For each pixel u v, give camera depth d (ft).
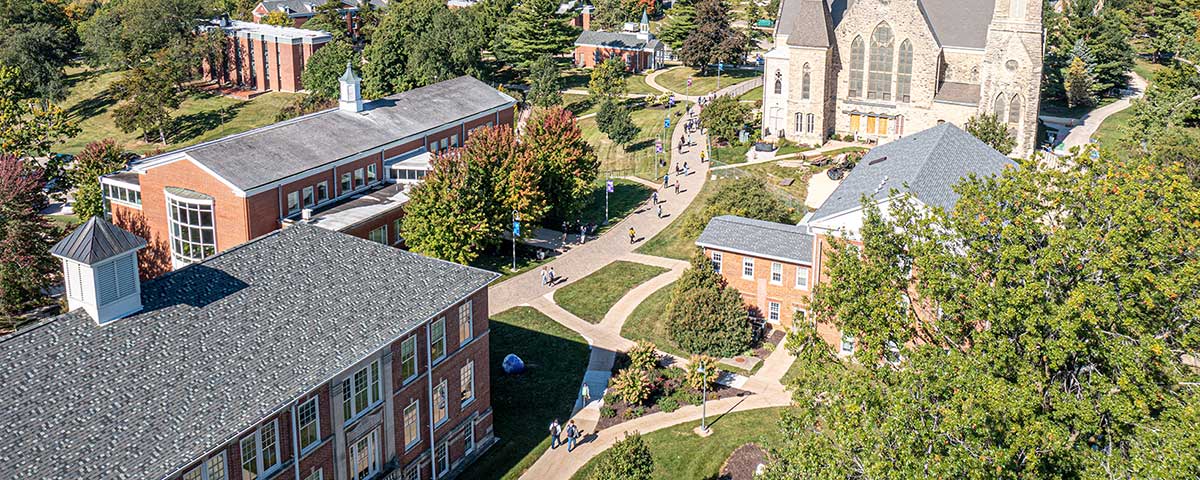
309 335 148.66
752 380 215.10
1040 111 443.73
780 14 398.62
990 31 357.00
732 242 239.71
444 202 259.39
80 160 318.65
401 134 303.27
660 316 249.55
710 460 182.19
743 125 402.11
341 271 164.96
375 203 275.18
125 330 136.05
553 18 561.84
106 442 120.06
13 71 406.62
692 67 572.51
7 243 241.55
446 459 177.68
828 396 143.33
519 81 558.15
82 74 636.89
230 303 148.05
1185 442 113.91
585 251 302.25
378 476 159.94
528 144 305.32
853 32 385.29
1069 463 121.08
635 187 368.07
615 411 202.69
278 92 581.53
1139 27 573.33
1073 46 474.90
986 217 154.61
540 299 264.31
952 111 375.66
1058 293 142.31
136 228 274.36
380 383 157.38
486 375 186.80
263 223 254.68
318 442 147.43
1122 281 135.64
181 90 588.09
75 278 135.44
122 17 645.92
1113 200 145.48
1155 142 297.94
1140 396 127.34
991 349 135.54
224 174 249.75
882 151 262.26
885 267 158.81
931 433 116.88
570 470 180.96
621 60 555.69
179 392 130.31
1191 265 135.13
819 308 165.17
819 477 123.75
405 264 173.27
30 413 119.96
